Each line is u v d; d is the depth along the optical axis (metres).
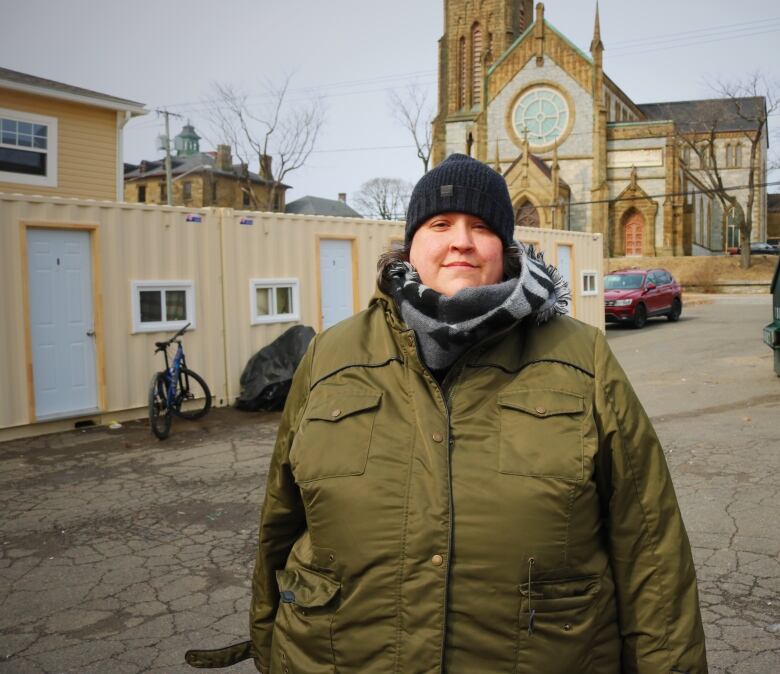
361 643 1.49
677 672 1.52
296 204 82.06
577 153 50.38
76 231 9.05
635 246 50.84
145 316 9.62
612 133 50.62
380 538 1.49
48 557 4.83
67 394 9.02
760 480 6.15
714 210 68.94
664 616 1.56
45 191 17.53
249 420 9.46
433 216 1.74
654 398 10.49
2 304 8.41
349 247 12.10
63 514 5.73
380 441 1.56
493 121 52.16
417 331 1.59
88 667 3.44
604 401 1.58
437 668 1.44
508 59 51.66
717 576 4.28
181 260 9.96
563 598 1.47
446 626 1.45
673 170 49.59
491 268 1.75
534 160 49.62
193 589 4.28
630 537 1.58
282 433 1.83
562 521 1.46
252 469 7.00
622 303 21.58
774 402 9.76
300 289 11.30
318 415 1.63
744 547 4.70
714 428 8.30
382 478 1.52
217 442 8.22
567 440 1.50
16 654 3.56
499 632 1.44
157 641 3.67
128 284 9.43
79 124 18.09
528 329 1.68
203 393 10.08
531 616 1.44
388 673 1.46
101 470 7.08
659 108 84.31
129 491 6.34
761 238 78.31
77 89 17.86
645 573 1.57
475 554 1.45
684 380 12.02
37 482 6.70
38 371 8.77
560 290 1.72
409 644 1.45
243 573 4.50
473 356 1.60
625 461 1.56
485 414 1.56
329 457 1.58
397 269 1.79
